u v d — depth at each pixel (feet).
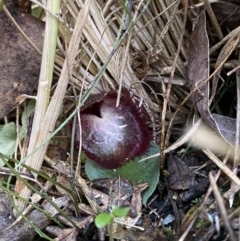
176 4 0.36
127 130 0.35
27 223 0.33
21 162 0.32
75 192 0.34
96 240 0.33
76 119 0.35
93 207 0.34
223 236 0.29
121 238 0.32
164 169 0.36
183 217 0.33
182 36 0.36
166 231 0.33
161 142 0.35
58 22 0.32
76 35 0.33
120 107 0.35
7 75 0.35
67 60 0.33
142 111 0.36
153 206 0.35
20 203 0.34
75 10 0.36
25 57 0.35
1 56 0.35
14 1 0.35
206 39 0.34
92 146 0.35
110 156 0.35
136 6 0.36
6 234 0.33
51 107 0.33
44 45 0.32
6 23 0.35
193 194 0.34
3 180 0.36
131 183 0.35
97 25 0.35
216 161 0.34
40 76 0.33
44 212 0.32
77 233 0.33
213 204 0.31
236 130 0.33
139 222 0.33
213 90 0.36
